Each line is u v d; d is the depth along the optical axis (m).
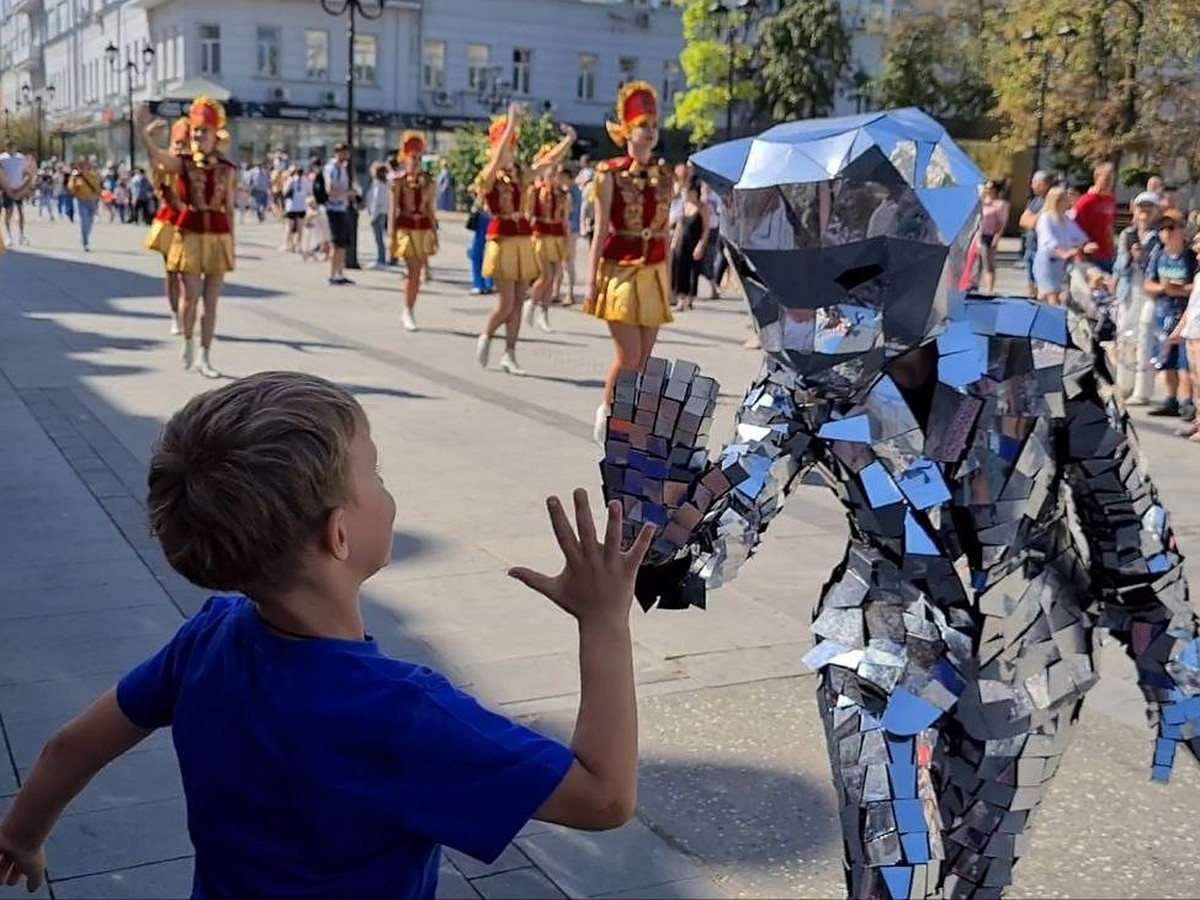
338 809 1.48
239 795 1.53
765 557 5.98
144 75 52.97
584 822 1.52
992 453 2.10
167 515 1.54
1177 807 3.71
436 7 48.91
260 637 1.60
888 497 2.11
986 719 2.20
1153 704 2.36
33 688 4.26
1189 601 2.32
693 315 16.19
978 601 2.17
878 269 2.00
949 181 2.00
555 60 51.00
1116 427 2.17
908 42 37.34
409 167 13.30
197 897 1.60
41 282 17.36
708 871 3.31
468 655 4.67
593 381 10.63
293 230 25.22
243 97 47.25
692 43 41.12
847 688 2.19
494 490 6.99
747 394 2.22
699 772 3.83
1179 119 28.91
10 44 90.38
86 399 9.09
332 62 48.09
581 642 1.62
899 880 2.07
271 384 1.59
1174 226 10.05
